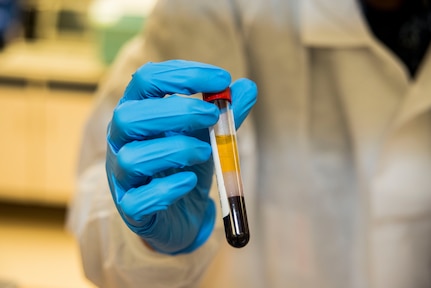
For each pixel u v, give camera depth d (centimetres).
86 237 88
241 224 60
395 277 116
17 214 335
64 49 318
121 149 65
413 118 111
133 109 65
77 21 321
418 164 113
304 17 112
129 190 67
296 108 117
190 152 64
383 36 113
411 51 113
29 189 313
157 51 111
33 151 306
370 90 115
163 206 64
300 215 120
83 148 108
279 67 116
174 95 66
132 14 286
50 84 293
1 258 293
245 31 116
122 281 88
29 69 289
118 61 113
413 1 111
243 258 121
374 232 115
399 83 112
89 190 96
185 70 65
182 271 87
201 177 78
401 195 114
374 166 115
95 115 106
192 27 112
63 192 312
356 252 119
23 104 298
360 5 113
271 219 121
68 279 277
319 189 119
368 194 115
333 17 110
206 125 64
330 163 119
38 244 307
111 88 107
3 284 98
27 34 324
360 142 115
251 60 118
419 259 116
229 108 65
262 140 120
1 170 311
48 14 323
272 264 121
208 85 64
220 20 113
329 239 121
